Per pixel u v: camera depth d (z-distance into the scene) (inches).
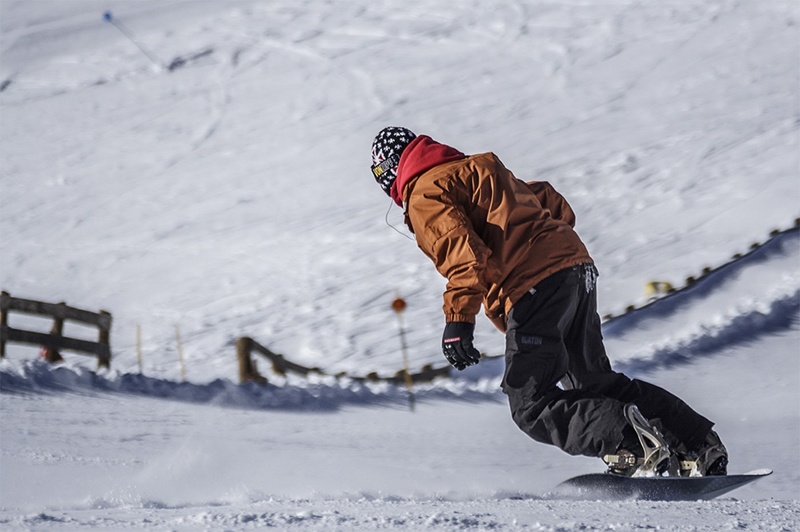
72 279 3595.0
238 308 3034.0
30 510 354.6
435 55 7805.1
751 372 1632.6
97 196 5132.9
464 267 467.5
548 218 510.0
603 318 2174.0
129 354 2544.3
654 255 3070.9
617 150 4653.1
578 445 482.0
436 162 498.6
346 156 5452.8
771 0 7421.3
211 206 4707.2
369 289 3112.7
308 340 2591.0
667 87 5851.4
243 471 593.9
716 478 460.1
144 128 6761.8
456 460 766.5
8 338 1464.1
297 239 3892.7
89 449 703.1
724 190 3693.4
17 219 4753.9
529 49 7529.5
